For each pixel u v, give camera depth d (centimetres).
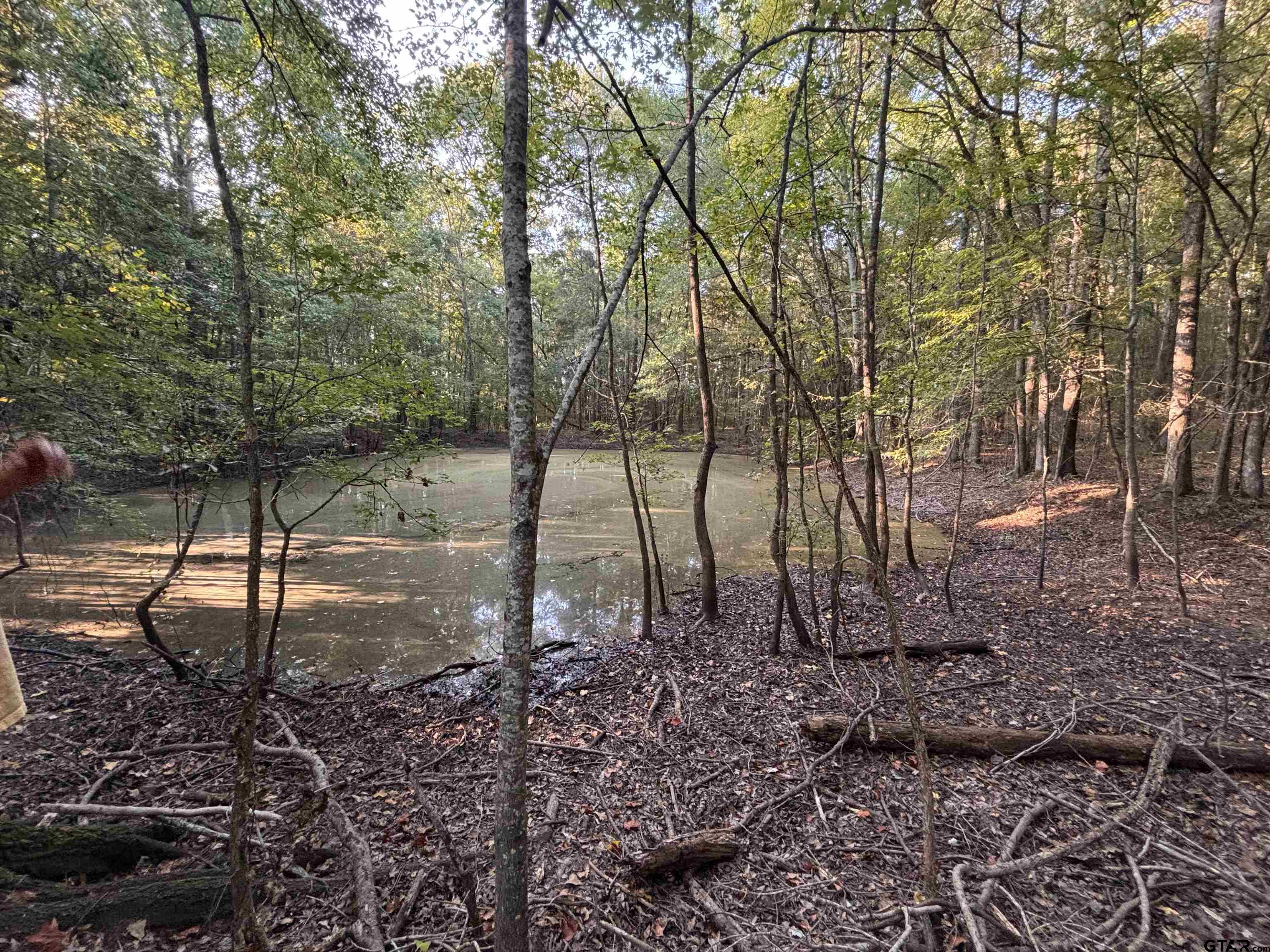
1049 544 946
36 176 613
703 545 670
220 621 706
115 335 400
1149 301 858
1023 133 720
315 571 924
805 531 602
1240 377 891
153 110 788
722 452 2708
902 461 823
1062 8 659
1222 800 327
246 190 396
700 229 209
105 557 955
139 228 816
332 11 395
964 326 612
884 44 533
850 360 626
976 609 679
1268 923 246
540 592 835
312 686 545
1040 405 1365
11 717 136
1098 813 318
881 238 889
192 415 491
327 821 321
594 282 1341
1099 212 663
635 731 439
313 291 401
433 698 515
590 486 1830
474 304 1834
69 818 312
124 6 604
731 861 296
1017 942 240
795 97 484
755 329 650
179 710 474
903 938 239
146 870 274
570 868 289
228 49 405
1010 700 453
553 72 398
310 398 464
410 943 239
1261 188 754
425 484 542
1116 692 459
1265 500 913
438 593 823
